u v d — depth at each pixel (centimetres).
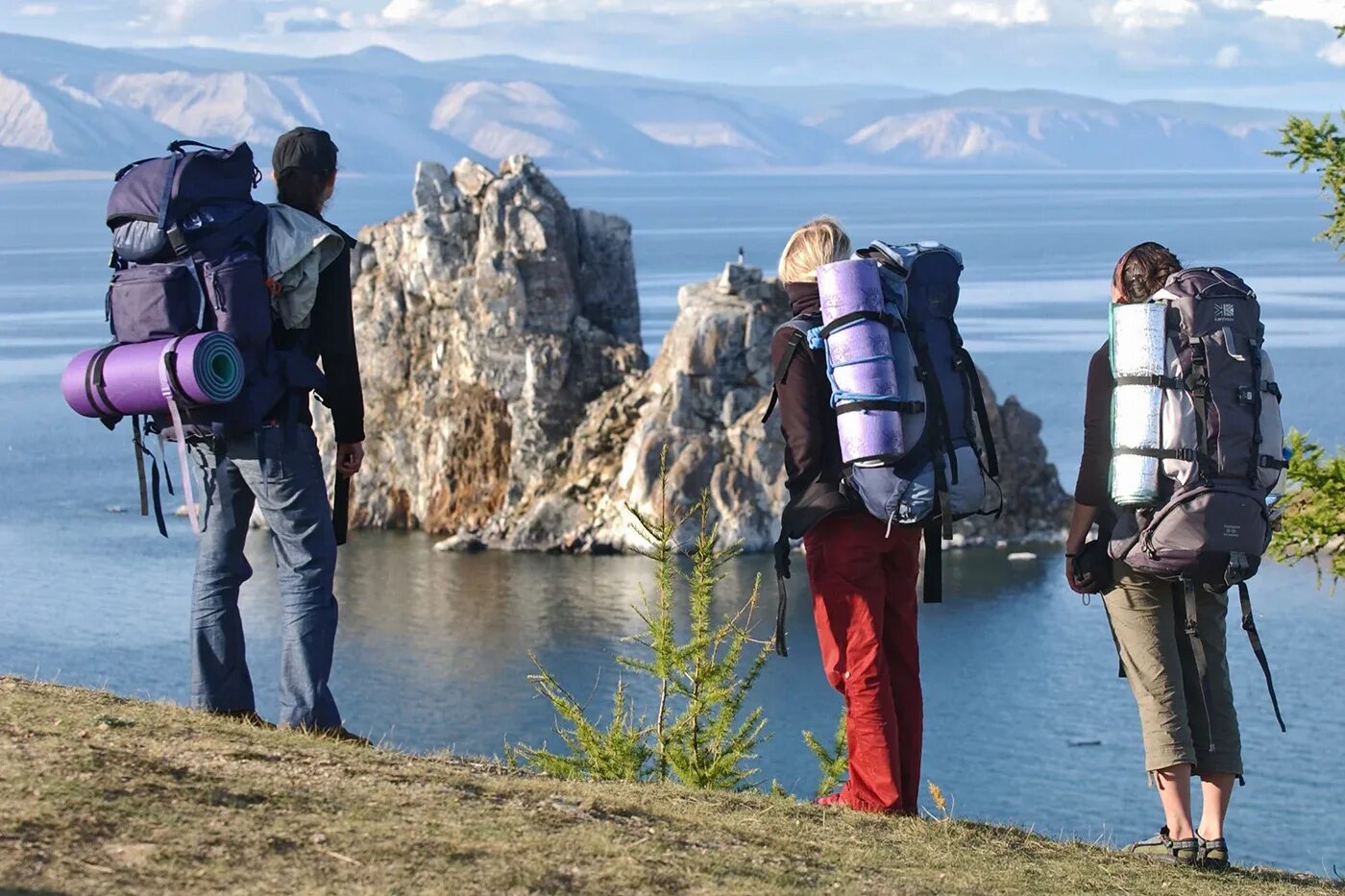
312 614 915
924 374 877
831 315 877
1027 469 10594
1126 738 6091
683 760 1225
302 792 738
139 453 894
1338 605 7950
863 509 895
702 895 671
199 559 932
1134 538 875
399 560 10500
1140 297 901
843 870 757
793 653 7075
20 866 593
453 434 11556
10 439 14150
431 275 11706
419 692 7125
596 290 12269
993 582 9169
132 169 877
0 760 717
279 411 886
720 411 10344
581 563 10219
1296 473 1803
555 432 11375
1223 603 927
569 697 1271
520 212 11694
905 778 955
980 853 848
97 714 837
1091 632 7944
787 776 5153
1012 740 6044
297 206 909
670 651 1234
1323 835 4694
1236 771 920
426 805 746
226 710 941
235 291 848
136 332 857
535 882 650
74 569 9456
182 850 634
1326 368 16300
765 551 9875
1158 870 873
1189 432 854
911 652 946
